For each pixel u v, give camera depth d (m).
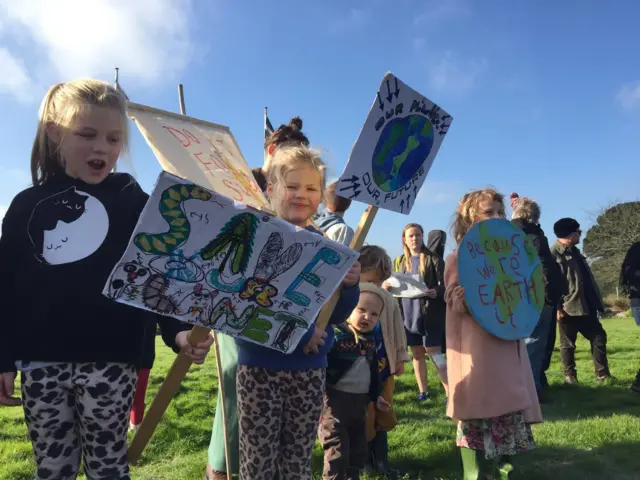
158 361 8.10
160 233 1.65
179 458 3.62
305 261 1.77
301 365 2.22
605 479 3.16
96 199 1.89
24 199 1.88
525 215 5.34
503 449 2.88
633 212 30.72
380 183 2.33
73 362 1.75
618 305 24.19
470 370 2.91
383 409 3.15
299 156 2.28
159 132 2.33
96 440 1.76
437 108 2.50
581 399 5.30
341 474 2.71
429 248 5.49
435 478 3.25
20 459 3.49
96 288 1.80
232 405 2.62
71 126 1.81
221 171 2.40
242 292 1.77
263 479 2.16
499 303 2.99
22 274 1.80
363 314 2.89
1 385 1.79
